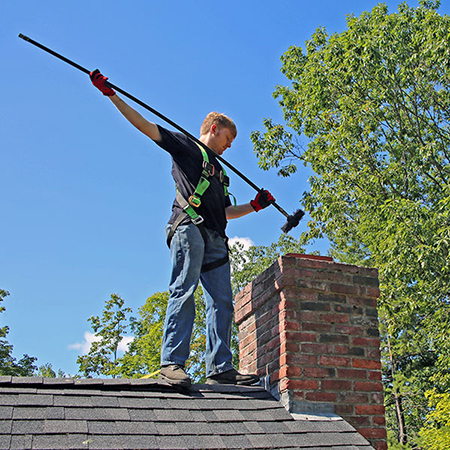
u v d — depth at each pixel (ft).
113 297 92.68
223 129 16.25
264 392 13.66
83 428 10.14
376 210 52.11
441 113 56.29
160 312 90.17
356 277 14.93
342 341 14.19
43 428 9.86
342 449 11.90
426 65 51.21
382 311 52.90
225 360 14.32
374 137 57.57
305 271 14.46
